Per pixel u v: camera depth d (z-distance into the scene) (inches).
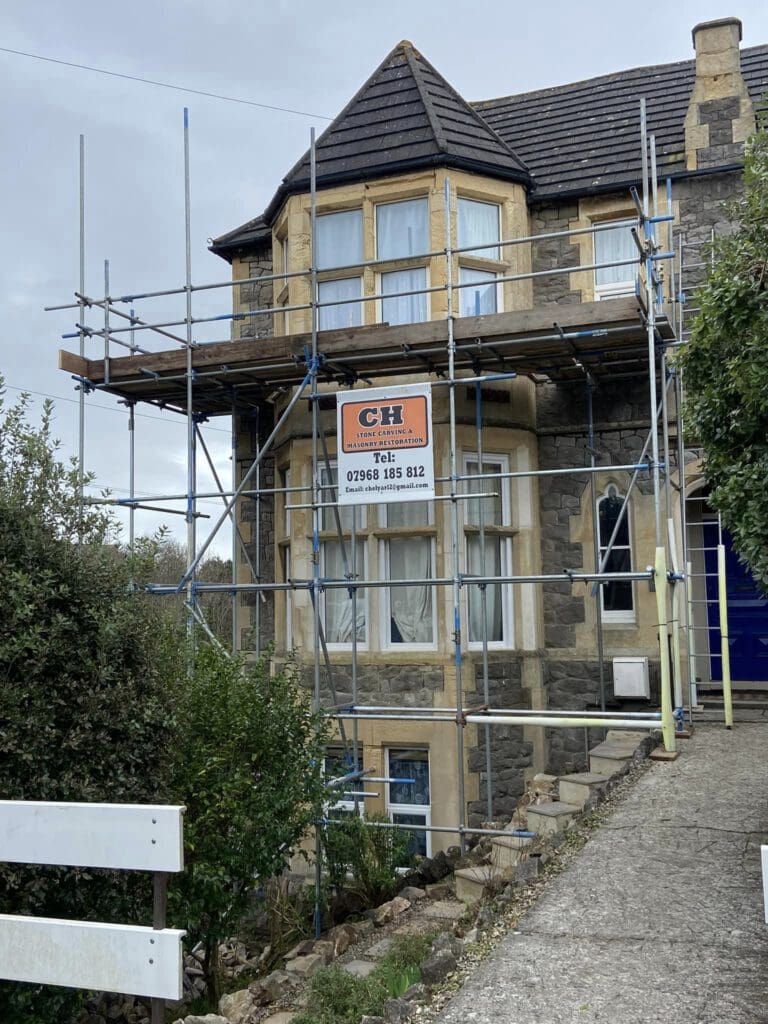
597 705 414.9
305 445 422.6
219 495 378.3
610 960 178.4
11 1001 177.3
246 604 470.3
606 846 241.6
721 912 197.0
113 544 229.0
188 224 386.3
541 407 434.9
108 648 197.6
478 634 407.5
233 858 262.2
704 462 233.3
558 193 438.0
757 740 343.0
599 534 425.1
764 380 199.2
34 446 204.2
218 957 285.0
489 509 416.2
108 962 129.3
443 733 389.1
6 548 191.3
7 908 174.7
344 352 367.2
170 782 229.1
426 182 411.5
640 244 316.5
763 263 211.2
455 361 382.0
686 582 391.5
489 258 421.1
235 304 494.0
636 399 423.2
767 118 237.5
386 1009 166.2
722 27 427.2
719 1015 154.9
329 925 309.0
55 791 183.9
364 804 373.4
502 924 202.4
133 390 422.6
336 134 442.0
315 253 368.5
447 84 456.8
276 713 288.2
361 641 413.1
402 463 341.7
